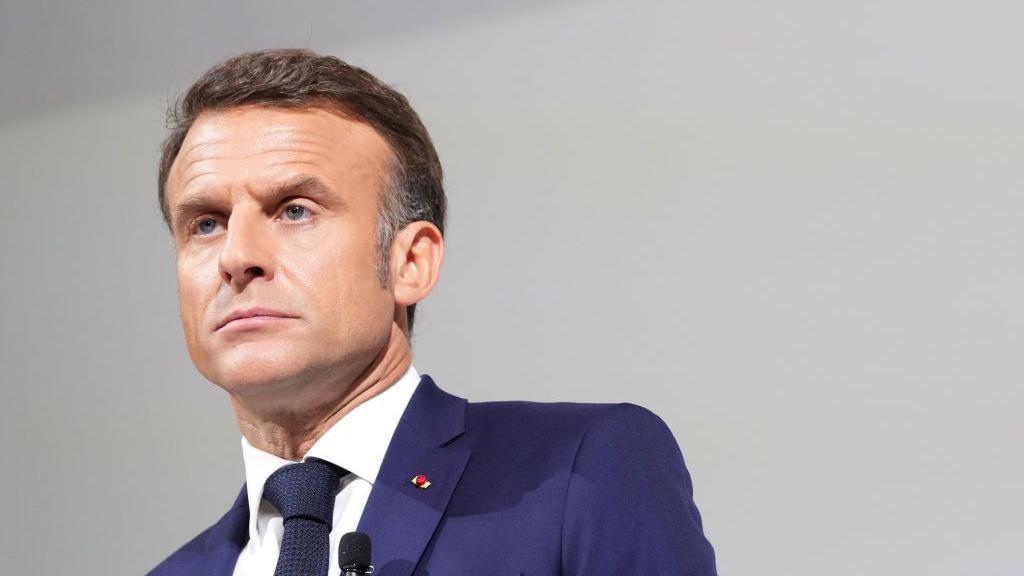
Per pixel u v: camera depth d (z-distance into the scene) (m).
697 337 5.99
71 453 7.23
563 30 6.59
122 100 7.64
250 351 3.52
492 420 3.82
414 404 3.78
